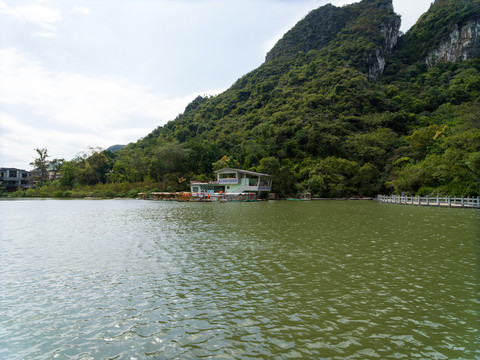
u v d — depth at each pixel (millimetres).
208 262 12711
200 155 83000
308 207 41031
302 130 83000
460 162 40188
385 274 10969
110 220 27797
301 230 20422
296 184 68750
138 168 87812
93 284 10227
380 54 138500
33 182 101438
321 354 6020
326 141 78125
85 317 7793
